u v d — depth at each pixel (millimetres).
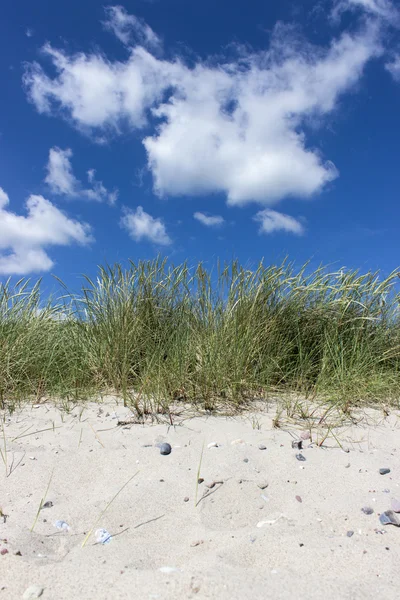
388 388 4305
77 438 3207
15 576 1813
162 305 5203
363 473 2771
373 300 5164
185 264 5309
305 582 1784
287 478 2689
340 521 2277
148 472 2730
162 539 2129
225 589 1724
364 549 2025
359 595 1712
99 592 1723
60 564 1905
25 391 4227
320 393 4176
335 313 4934
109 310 5023
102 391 4289
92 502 2430
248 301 4699
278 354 4574
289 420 3580
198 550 2029
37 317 5328
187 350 4367
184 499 2453
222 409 3775
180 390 3992
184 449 3033
